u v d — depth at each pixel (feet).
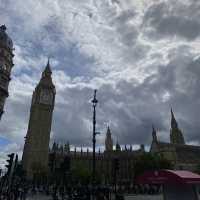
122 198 90.58
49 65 582.76
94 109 89.40
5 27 183.52
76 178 344.69
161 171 45.83
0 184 121.19
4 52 171.22
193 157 495.00
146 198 143.23
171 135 617.62
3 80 166.61
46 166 436.35
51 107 530.68
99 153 643.45
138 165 293.02
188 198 43.78
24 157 465.88
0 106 160.66
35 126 495.41
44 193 211.41
